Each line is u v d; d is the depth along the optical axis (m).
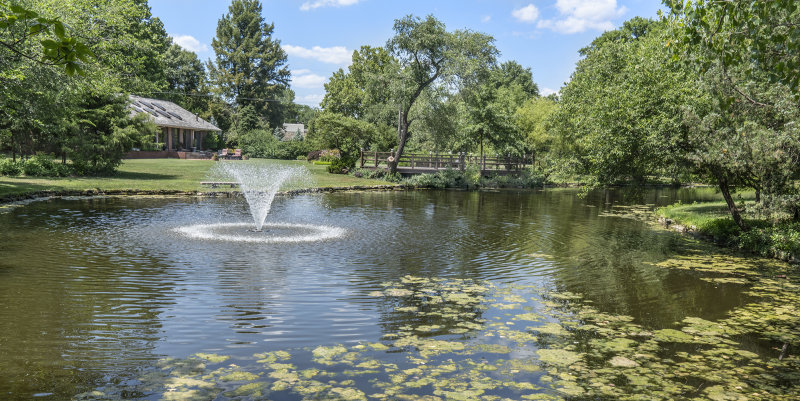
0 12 3.90
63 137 26.31
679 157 13.79
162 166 35.66
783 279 9.54
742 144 11.68
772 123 12.04
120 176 27.88
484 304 7.56
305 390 4.58
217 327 6.27
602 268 10.34
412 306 7.36
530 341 6.01
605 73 26.61
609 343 6.00
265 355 5.41
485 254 11.53
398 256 10.96
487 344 5.89
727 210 18.81
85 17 21.44
